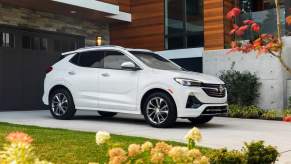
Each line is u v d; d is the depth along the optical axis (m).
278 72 13.26
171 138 7.75
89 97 10.42
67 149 6.26
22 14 14.13
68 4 13.66
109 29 17.53
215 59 14.45
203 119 10.26
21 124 9.34
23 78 14.00
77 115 12.18
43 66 14.69
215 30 15.05
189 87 9.07
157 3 16.50
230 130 9.15
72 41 15.91
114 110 10.03
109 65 10.28
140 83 9.60
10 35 13.72
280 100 13.23
